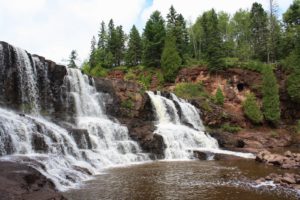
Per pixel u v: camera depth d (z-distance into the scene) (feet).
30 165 75.92
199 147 148.36
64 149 100.32
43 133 101.09
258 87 221.25
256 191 72.08
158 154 128.98
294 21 298.15
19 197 54.44
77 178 82.17
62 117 134.21
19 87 128.36
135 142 130.62
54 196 56.75
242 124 200.95
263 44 301.84
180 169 100.99
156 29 289.94
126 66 305.12
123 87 170.19
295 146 179.42
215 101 217.97
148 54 283.59
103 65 317.83
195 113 183.73
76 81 152.56
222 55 241.96
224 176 89.20
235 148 152.25
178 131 146.10
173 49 259.39
